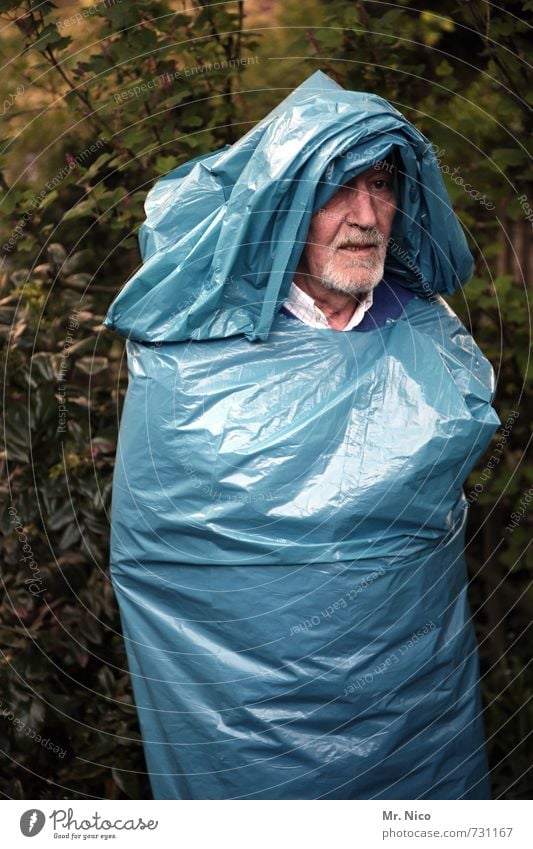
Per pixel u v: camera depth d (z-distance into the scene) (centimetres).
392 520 269
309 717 275
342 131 253
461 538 300
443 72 364
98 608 362
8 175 407
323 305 288
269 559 266
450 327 300
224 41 374
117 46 352
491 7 351
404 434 268
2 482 363
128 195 360
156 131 363
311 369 274
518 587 433
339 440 269
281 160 254
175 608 282
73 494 362
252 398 271
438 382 274
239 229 262
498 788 376
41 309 363
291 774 277
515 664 402
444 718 295
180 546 276
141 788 371
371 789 287
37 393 357
